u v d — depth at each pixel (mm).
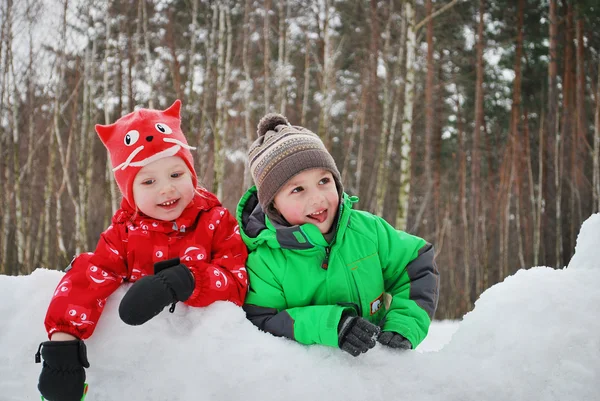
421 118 15078
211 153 12594
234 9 12547
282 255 1219
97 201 13688
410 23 8531
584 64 14094
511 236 15602
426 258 1286
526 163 15680
